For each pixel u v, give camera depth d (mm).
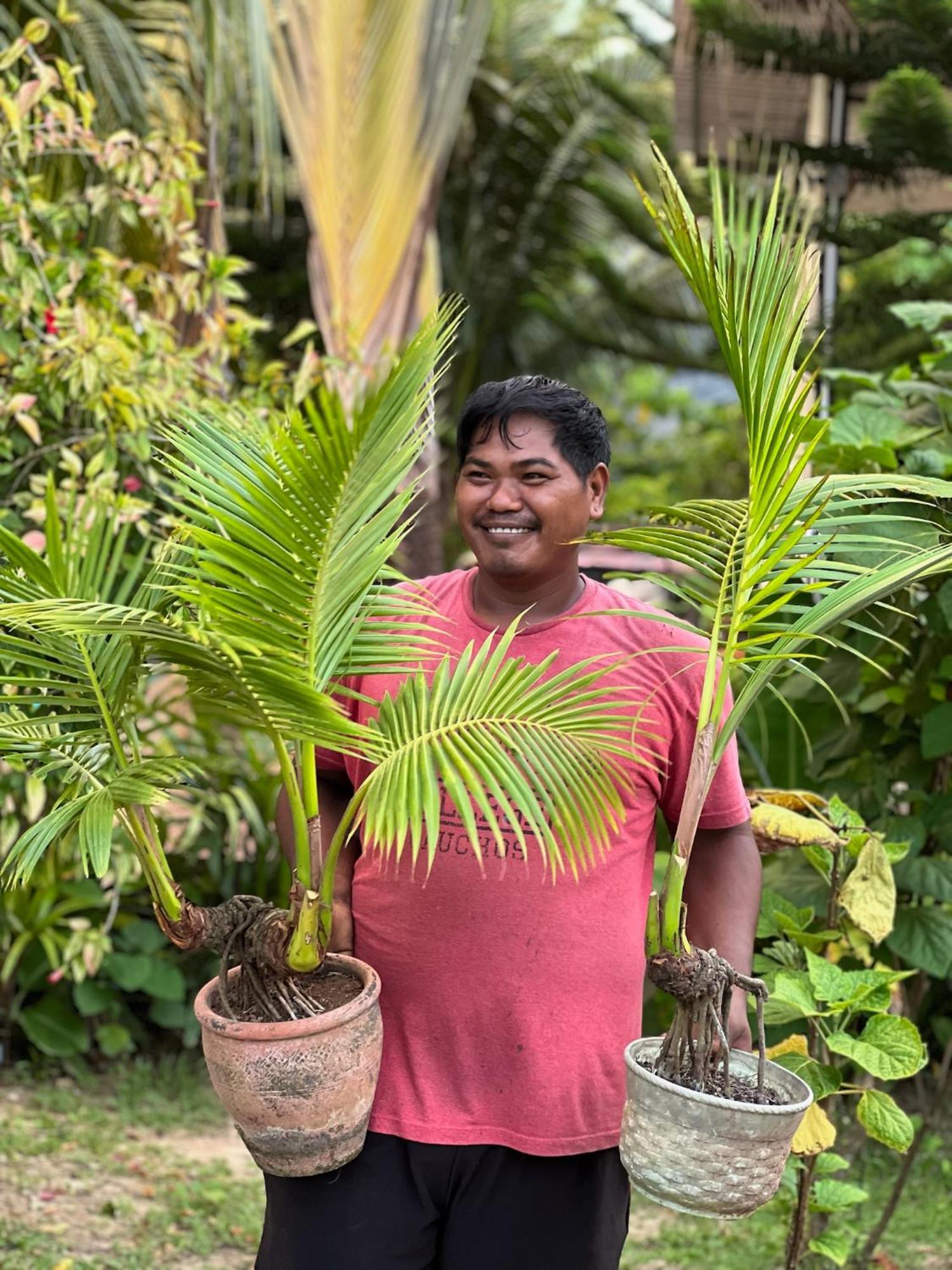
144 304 4211
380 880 1920
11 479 3627
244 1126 1708
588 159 11508
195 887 4656
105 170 3701
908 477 1866
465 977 1851
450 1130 1861
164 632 1499
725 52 5699
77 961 3953
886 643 3512
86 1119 4023
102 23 4562
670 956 1700
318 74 5867
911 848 3434
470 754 1534
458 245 11820
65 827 1705
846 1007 2473
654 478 13227
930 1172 3713
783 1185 2660
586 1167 1878
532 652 1920
